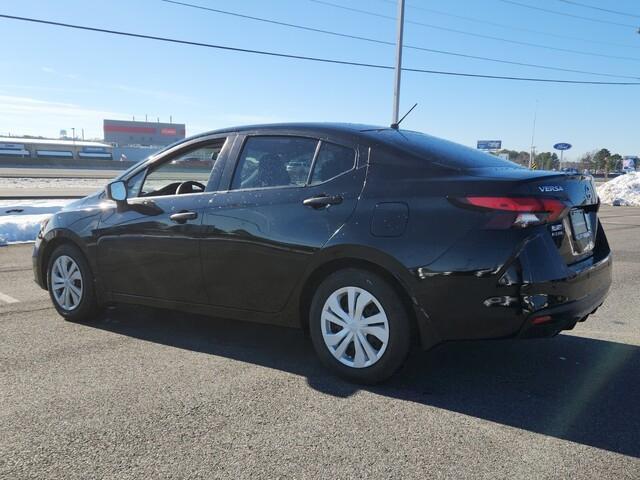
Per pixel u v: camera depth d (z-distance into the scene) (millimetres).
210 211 4262
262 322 4168
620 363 4254
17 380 3822
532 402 3535
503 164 4078
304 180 3990
